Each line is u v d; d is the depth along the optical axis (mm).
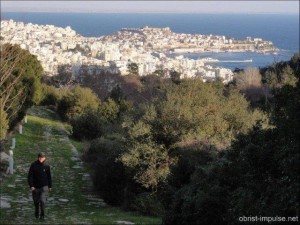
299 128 8383
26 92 30469
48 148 29578
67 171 23219
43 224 12070
